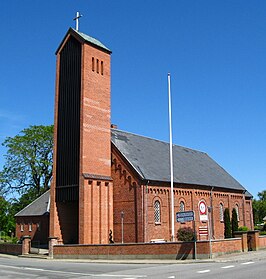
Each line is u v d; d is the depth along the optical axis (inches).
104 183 1605.6
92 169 1569.9
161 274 797.2
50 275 860.0
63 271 943.7
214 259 1092.5
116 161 1667.1
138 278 747.4
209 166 2395.4
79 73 1625.2
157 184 1675.7
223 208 2176.4
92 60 1652.3
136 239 1555.1
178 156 2183.8
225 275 726.5
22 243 1659.7
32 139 2664.9
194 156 2393.0
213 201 2089.1
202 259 1112.2
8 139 2640.3
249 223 2464.3
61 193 1577.3
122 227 1601.9
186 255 1146.0
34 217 2331.4
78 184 1530.5
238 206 2337.6
